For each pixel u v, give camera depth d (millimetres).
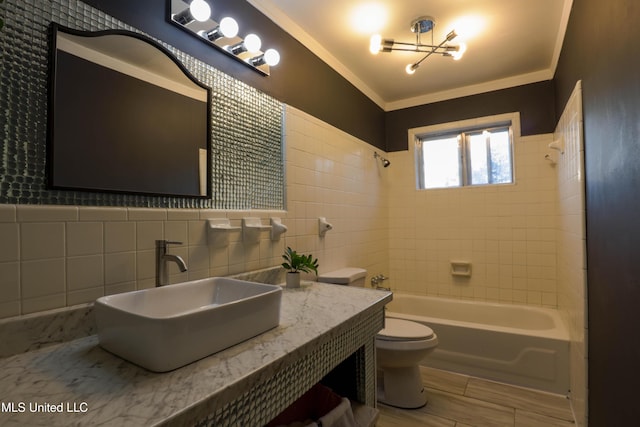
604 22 1230
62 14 969
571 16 1801
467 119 3008
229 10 1555
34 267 872
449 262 3070
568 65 1963
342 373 1319
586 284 1571
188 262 1278
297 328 991
